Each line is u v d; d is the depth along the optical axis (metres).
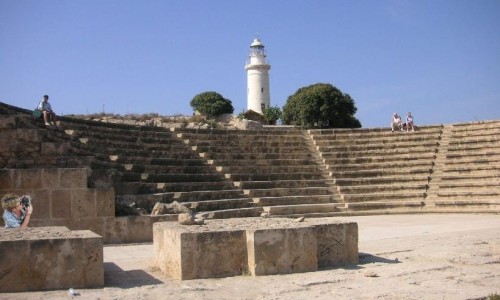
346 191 29.14
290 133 34.00
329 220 12.85
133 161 23.64
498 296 8.32
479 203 26.11
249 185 27.08
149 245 15.95
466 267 11.24
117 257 13.48
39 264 9.05
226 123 47.94
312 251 10.85
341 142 33.88
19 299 8.35
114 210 16.45
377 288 9.17
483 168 28.44
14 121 17.36
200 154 28.55
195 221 11.63
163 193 21.55
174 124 43.25
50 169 15.88
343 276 10.23
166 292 8.91
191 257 10.09
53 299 8.34
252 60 81.88
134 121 42.41
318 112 61.72
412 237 16.39
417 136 33.16
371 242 15.34
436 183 28.86
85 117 40.94
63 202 15.94
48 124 20.34
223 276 10.27
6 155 16.97
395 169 30.78
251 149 31.19
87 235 9.76
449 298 8.38
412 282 9.70
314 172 30.33
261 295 8.73
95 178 17.36
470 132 31.84
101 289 9.17
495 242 14.80
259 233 10.38
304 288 9.23
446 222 21.66
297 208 26.12
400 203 27.67
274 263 10.45
